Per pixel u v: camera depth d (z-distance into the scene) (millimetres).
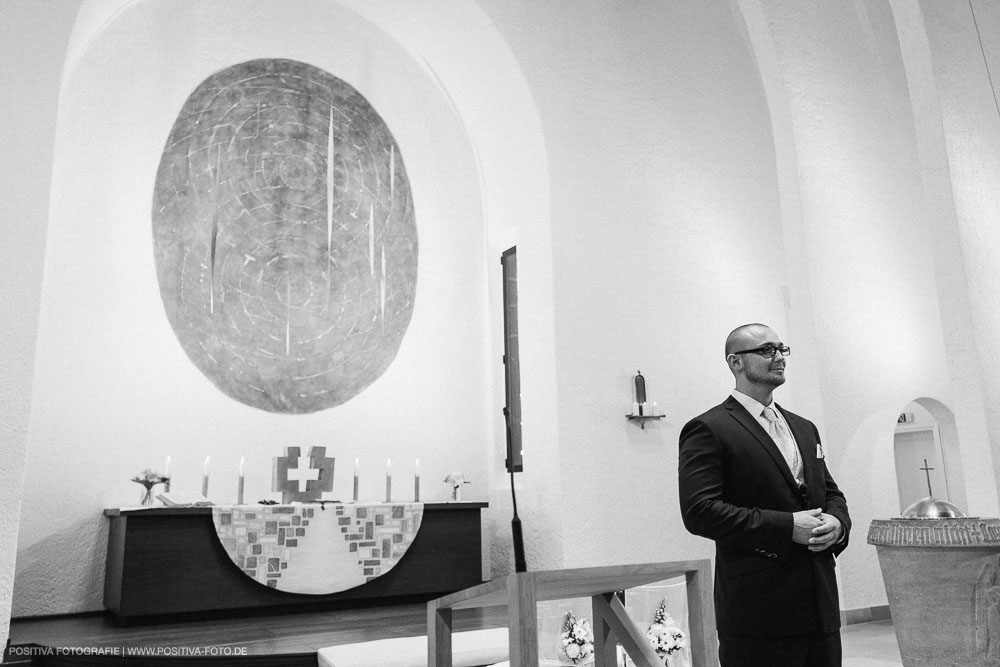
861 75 7082
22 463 4047
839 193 6703
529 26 6645
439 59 7531
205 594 5414
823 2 7008
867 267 6723
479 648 4152
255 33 7129
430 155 7773
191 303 6539
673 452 6520
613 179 6777
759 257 7461
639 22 7312
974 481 4812
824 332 6367
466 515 6496
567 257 6367
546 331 6266
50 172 4395
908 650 3279
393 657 3963
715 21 7820
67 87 6188
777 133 6633
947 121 5273
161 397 6301
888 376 6633
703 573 1999
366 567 5938
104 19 6301
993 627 3090
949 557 3166
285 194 7070
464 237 7797
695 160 7316
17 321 4168
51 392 5871
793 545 2564
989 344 4980
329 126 7352
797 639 2527
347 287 7191
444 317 7578
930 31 5383
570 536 5902
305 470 6445
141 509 5273
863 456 6363
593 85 6875
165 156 6590
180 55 6766
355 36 7570
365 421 7062
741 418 2834
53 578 5699
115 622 5336
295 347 6895
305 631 4906
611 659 2127
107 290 6203
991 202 5312
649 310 6691
